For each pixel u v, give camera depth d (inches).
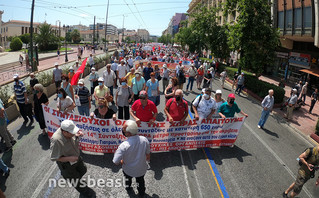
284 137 337.1
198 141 251.8
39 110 253.4
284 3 789.2
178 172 211.0
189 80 543.2
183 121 234.5
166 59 987.3
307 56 793.6
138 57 851.4
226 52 1051.9
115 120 220.1
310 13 674.2
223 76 663.8
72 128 140.0
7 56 1471.5
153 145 239.0
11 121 313.3
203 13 1107.3
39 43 1951.3
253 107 498.0
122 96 276.7
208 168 222.1
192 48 1592.0
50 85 454.9
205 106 241.6
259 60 617.0
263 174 222.4
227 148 269.1
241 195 187.5
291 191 197.5
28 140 257.0
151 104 218.2
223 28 1040.8
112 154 233.9
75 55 1679.4
